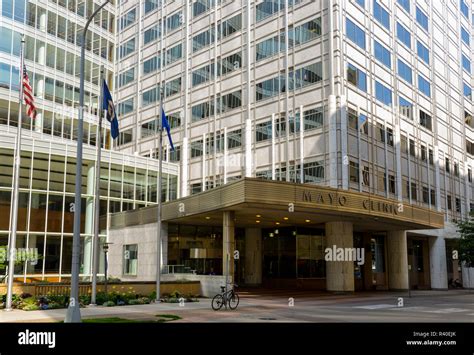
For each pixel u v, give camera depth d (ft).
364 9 143.43
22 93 83.35
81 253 145.18
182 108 171.63
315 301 96.94
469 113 211.20
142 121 188.14
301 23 138.31
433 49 184.85
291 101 137.18
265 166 141.08
